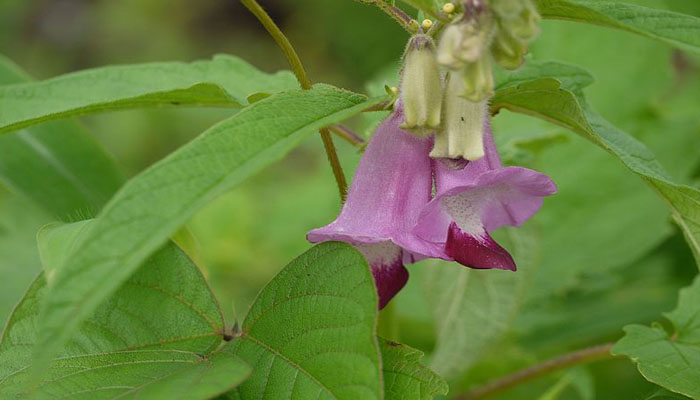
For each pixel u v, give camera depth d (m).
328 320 0.29
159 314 0.31
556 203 0.51
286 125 0.28
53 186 0.41
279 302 0.30
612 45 0.52
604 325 0.48
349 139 0.35
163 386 0.28
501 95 0.33
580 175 0.51
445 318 0.40
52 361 0.30
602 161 0.51
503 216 0.31
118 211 0.26
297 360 0.29
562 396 0.46
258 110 0.28
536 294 0.49
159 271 0.31
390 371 0.30
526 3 0.28
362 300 0.29
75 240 0.28
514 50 0.28
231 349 0.30
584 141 0.52
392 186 0.30
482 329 0.40
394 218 0.30
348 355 0.28
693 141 0.52
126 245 0.26
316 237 0.30
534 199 0.31
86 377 0.29
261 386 0.29
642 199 0.51
